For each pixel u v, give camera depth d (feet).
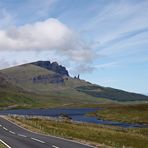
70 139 137.69
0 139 134.92
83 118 478.59
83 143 121.49
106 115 489.67
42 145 113.91
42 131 181.78
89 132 192.75
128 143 150.00
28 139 135.85
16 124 232.73
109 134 188.55
